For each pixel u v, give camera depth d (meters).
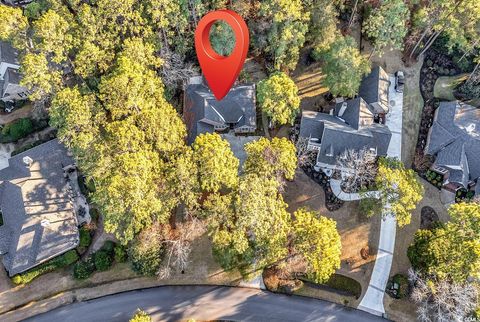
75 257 49.34
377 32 53.59
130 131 43.66
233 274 49.56
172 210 50.28
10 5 60.28
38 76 46.62
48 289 48.75
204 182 44.06
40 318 47.78
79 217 52.06
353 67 51.03
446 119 54.78
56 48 47.12
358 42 60.97
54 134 56.41
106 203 43.38
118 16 49.94
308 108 57.44
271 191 44.97
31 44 50.06
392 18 52.53
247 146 46.34
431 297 45.19
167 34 51.75
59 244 48.72
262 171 45.09
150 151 44.72
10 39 48.84
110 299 48.59
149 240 44.66
